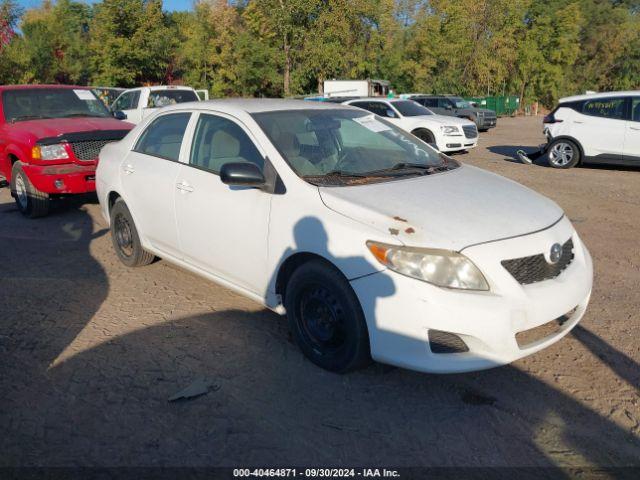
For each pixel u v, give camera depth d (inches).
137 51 1409.9
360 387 132.5
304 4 1419.8
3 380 137.2
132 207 198.2
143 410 124.3
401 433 116.1
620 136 431.8
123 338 158.2
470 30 1660.9
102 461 108.1
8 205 335.3
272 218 143.3
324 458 108.7
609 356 145.9
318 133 163.0
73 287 197.8
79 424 119.6
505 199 141.6
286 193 142.3
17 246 249.8
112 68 1403.8
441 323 115.3
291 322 144.3
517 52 1756.9
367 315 123.5
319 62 1448.1
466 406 125.3
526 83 1847.9
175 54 1577.3
